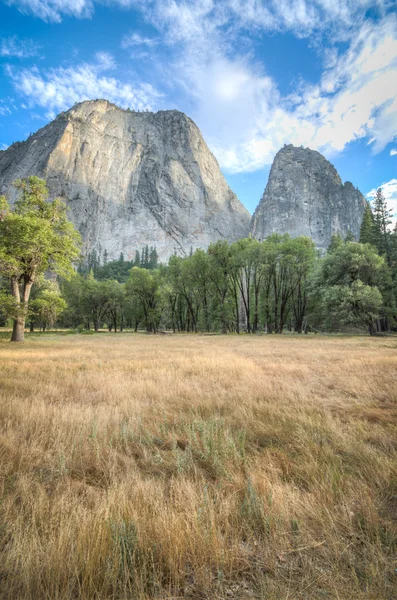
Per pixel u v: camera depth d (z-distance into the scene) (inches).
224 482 114.5
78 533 78.7
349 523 88.0
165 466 134.5
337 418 192.1
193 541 78.1
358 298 1357.0
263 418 196.9
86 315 2765.7
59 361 514.6
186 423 184.5
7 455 139.6
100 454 142.4
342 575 69.2
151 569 73.1
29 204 1091.9
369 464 127.6
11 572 70.1
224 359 523.5
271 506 94.7
